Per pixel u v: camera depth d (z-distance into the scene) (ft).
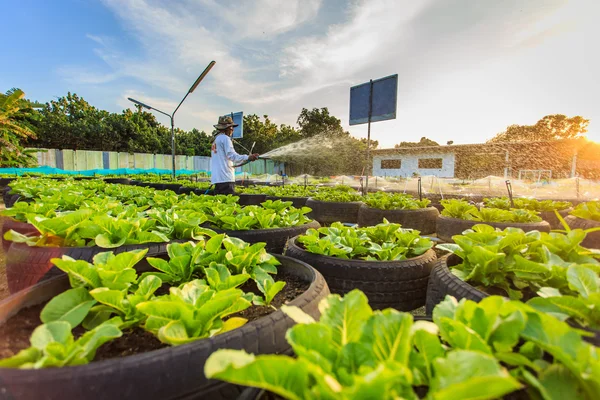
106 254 5.96
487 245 6.57
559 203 17.49
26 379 2.94
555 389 2.69
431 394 2.48
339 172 120.57
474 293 5.34
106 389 3.08
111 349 4.21
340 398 2.23
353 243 9.04
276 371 2.29
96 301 4.73
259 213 11.87
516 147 91.56
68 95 128.16
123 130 117.19
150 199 17.20
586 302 3.95
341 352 2.92
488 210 13.73
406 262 8.00
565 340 2.91
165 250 7.38
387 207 17.90
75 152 90.12
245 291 6.44
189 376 3.46
